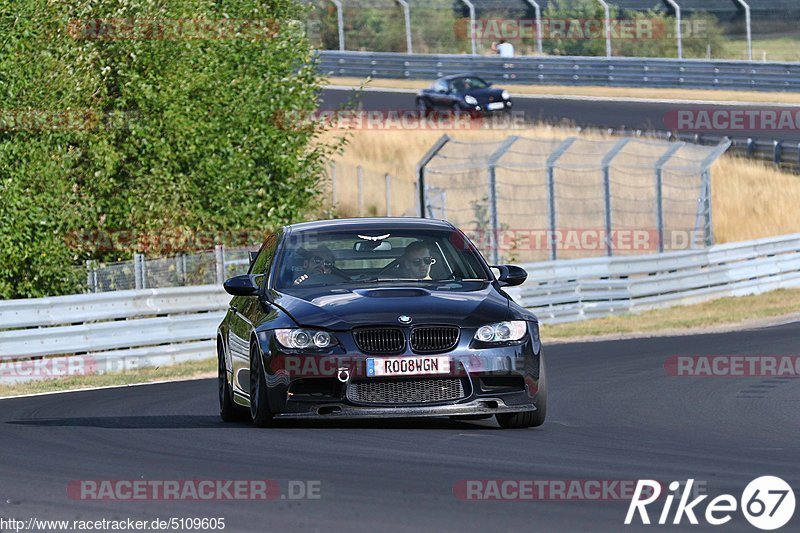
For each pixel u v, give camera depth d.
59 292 72.56
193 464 27.98
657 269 87.75
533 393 33.00
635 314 85.25
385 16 188.50
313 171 91.19
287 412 32.62
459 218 123.56
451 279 35.56
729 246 94.62
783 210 132.88
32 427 36.97
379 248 36.38
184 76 80.62
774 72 163.75
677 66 167.62
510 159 134.88
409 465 27.23
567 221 122.19
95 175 78.19
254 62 86.75
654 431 34.06
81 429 35.94
